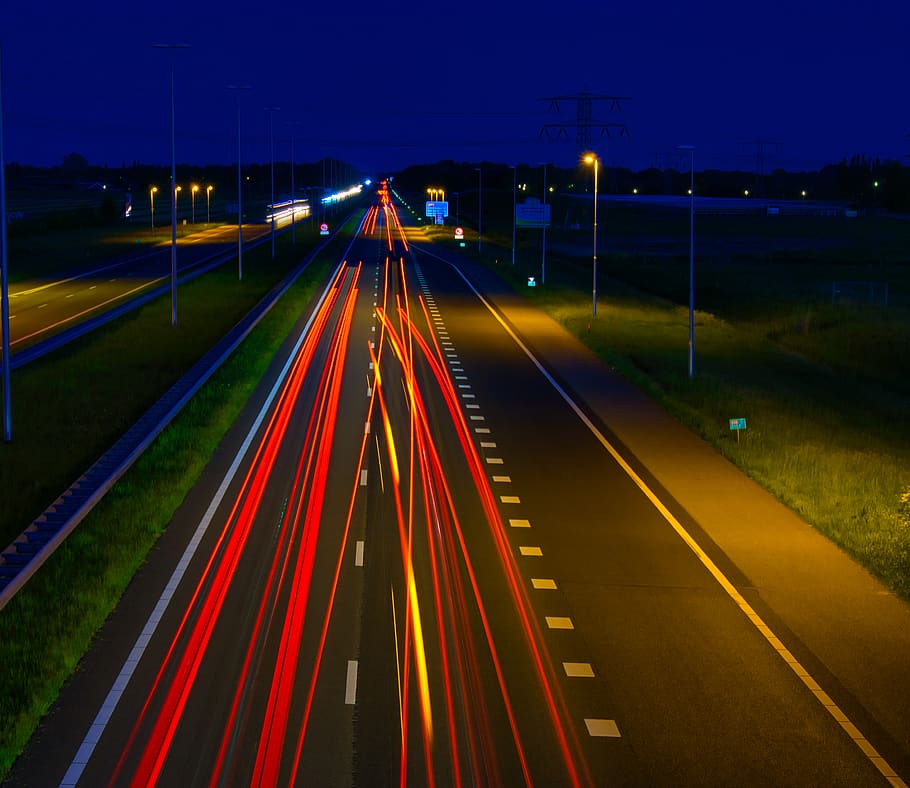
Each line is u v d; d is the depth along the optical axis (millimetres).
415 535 22547
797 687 15570
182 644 16656
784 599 19219
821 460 29516
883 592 19625
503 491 26297
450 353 49469
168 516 23344
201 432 31094
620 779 12898
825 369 53562
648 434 33312
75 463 28047
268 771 12930
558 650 16766
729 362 51188
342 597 18844
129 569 19750
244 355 45656
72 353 45844
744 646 17062
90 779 12648
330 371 43531
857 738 14039
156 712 14391
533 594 19250
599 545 22219
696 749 13672
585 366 46688
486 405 37500
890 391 50125
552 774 13000
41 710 14211
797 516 24547
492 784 12742
